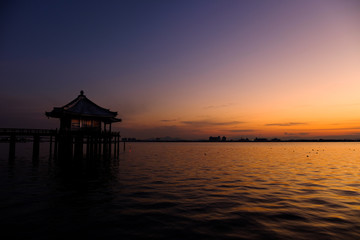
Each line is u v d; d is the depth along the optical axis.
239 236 8.77
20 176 20.50
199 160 42.50
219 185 18.27
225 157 51.03
